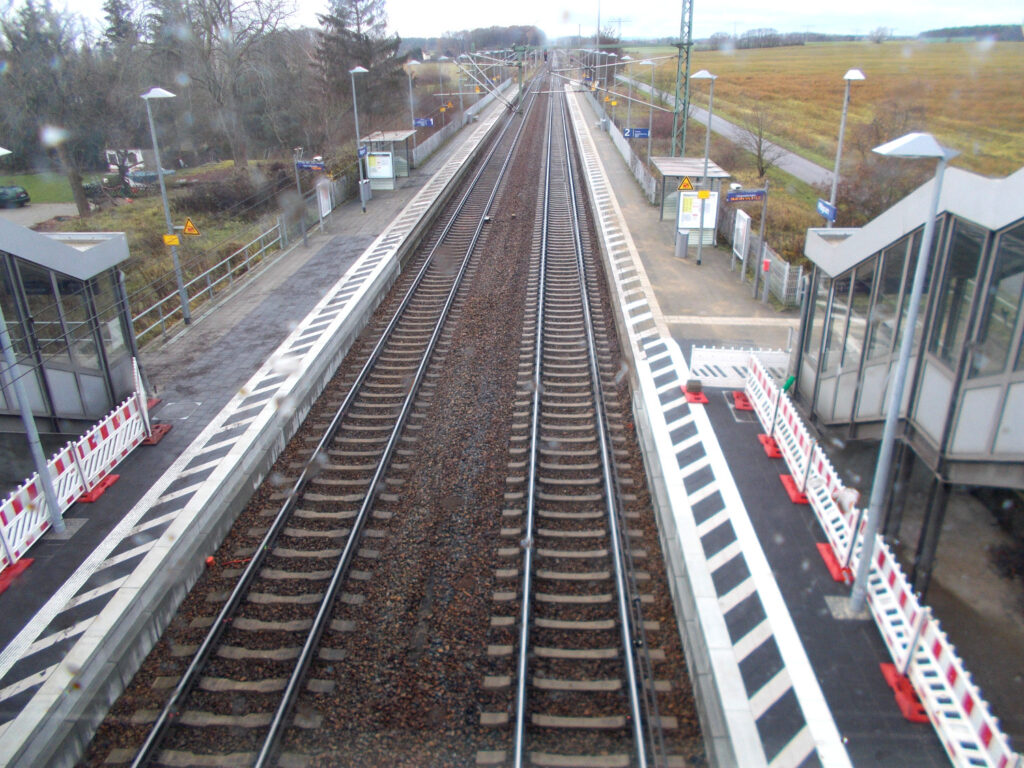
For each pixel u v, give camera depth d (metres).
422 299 21.61
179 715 8.02
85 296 13.43
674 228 28.25
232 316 19.81
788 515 11.02
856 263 11.64
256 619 9.41
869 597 8.83
